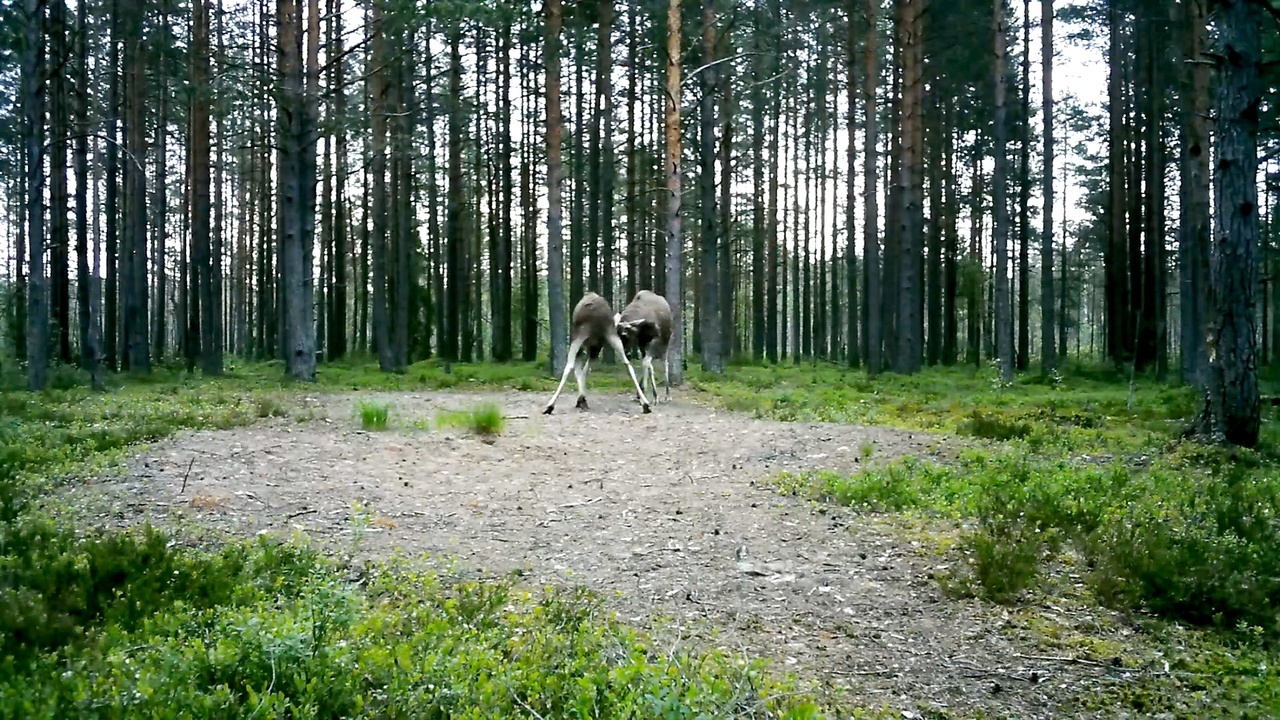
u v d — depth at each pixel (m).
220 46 23.03
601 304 15.51
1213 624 5.84
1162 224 28.45
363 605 5.37
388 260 34.94
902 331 25.28
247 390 18.00
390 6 19.92
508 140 32.44
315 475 9.41
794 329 40.38
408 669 4.16
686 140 28.52
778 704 4.43
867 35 26.17
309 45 20.67
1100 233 38.66
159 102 28.09
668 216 20.19
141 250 24.64
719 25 23.52
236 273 50.88
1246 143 11.42
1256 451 11.10
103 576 5.50
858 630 5.77
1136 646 5.54
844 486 9.09
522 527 8.00
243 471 9.36
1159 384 23.27
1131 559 6.43
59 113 23.28
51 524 6.79
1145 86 28.97
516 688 4.22
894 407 16.09
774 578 6.73
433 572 6.54
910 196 25.80
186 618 4.89
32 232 17.00
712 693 4.06
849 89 31.17
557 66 22.27
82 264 23.56
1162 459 10.63
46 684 3.87
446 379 22.17
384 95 26.33
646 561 7.11
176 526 7.39
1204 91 20.03
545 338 53.25
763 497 9.09
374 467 9.95
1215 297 11.70
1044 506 7.93
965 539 7.27
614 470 10.37
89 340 18.77
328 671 4.08
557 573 6.76
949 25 27.45
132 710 3.63
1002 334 21.53
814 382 22.72
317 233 40.91
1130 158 30.86
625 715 3.81
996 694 4.89
